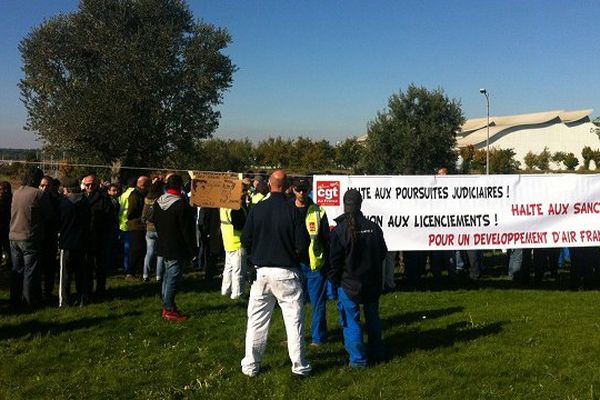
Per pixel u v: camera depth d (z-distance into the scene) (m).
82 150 29.58
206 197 8.77
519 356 6.22
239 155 43.16
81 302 8.80
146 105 29.48
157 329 7.45
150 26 29.22
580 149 78.94
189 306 8.73
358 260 5.90
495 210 9.45
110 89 28.47
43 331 7.39
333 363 6.16
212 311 8.41
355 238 5.84
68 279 8.73
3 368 6.05
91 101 28.16
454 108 37.66
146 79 28.47
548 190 9.41
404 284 10.38
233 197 8.86
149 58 28.72
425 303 8.86
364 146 39.44
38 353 6.51
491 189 9.43
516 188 9.44
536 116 86.31
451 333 7.18
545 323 7.54
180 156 32.62
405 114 38.00
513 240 9.45
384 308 8.55
